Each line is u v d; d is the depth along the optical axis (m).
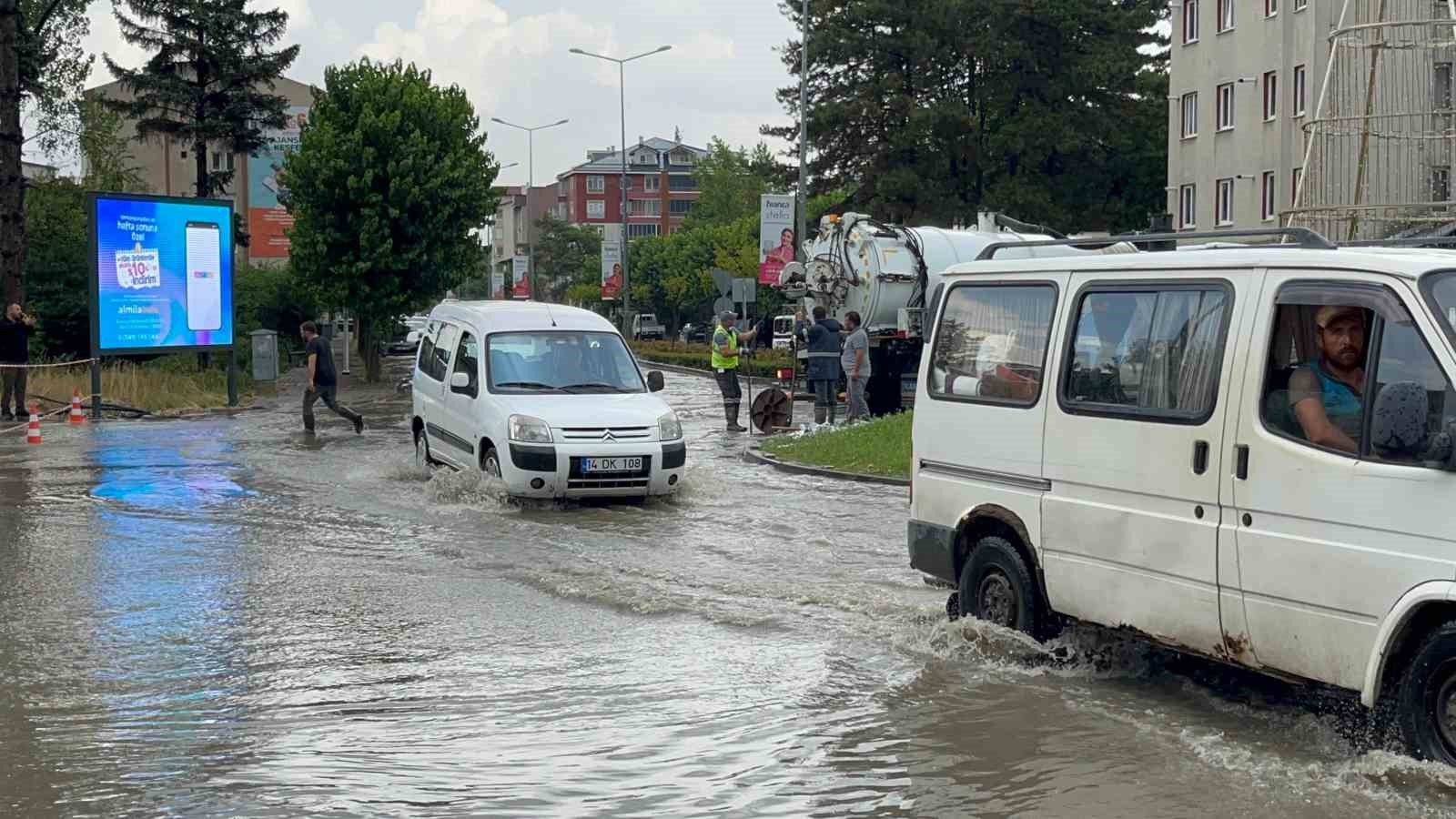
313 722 7.04
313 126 44.06
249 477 17.72
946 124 54.06
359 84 43.22
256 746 6.62
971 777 6.12
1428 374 5.95
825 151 57.66
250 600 10.16
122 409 28.75
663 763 6.37
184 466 18.98
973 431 8.43
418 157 42.69
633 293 93.50
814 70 57.81
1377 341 6.14
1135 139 57.97
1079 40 55.94
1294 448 6.38
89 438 23.34
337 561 11.77
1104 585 7.44
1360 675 6.08
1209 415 6.83
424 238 43.06
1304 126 20.75
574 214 167.00
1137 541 7.21
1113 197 59.34
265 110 49.53
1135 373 7.33
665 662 8.25
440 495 15.68
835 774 6.20
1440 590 5.71
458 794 5.94
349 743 6.67
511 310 17.17
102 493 16.08
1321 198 22.22
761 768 6.29
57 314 38.38
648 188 167.88
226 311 31.11
